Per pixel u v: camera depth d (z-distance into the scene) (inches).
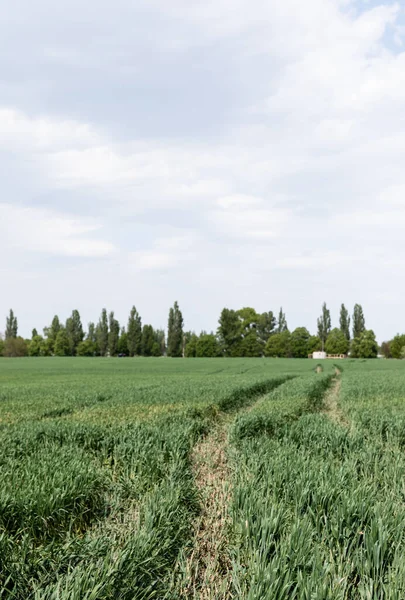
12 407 746.2
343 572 190.7
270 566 180.2
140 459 346.6
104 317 5836.6
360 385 1109.1
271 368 2546.8
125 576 180.5
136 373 2096.5
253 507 236.5
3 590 178.1
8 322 5812.0
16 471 301.3
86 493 273.1
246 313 6038.4
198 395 855.7
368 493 260.8
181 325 5713.6
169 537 220.4
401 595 170.6
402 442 482.6
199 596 189.2
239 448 422.3
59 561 195.2
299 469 296.8
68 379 1622.8
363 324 5679.1
